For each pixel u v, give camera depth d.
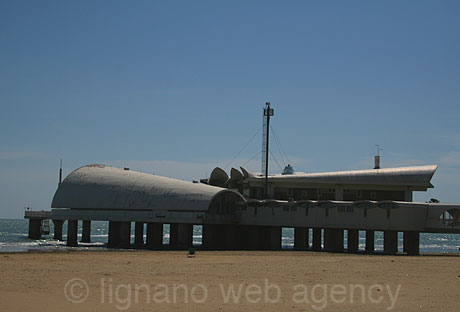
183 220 81.94
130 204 86.06
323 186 91.31
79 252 64.94
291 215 80.06
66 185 93.25
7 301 25.70
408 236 76.25
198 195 82.62
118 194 88.31
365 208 75.31
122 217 86.50
